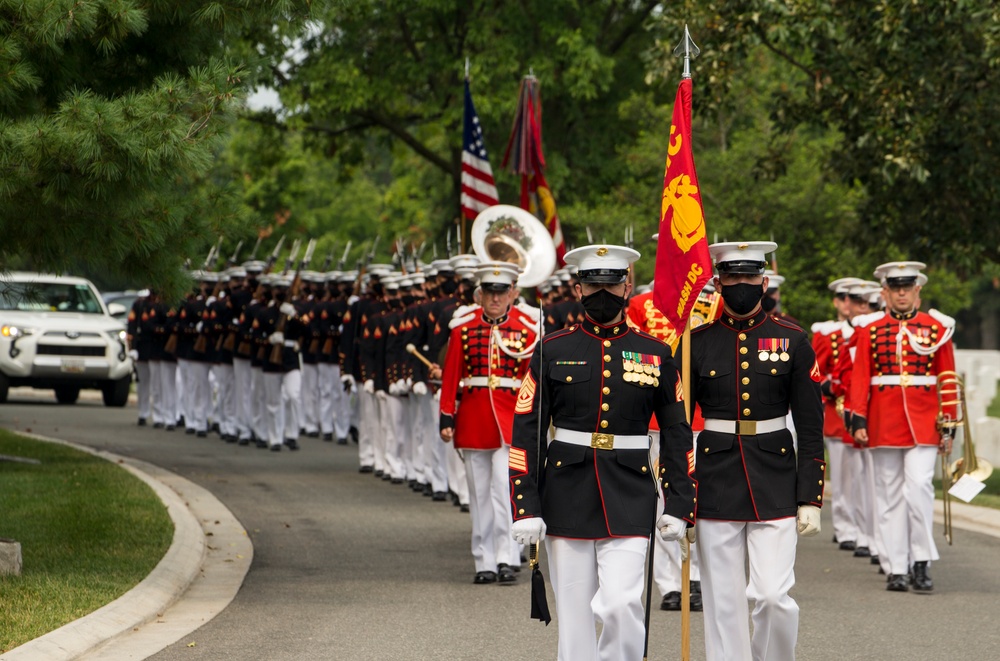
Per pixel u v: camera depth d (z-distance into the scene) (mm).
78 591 12797
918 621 13281
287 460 26875
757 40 25109
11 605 12078
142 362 32625
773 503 9930
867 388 15414
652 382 9352
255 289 29719
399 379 22172
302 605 13492
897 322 15398
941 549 17922
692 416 10359
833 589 15188
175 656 11195
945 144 23031
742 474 10008
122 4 13656
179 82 13539
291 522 18891
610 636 9094
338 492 22266
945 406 15164
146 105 13188
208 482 22562
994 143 22594
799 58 30594
